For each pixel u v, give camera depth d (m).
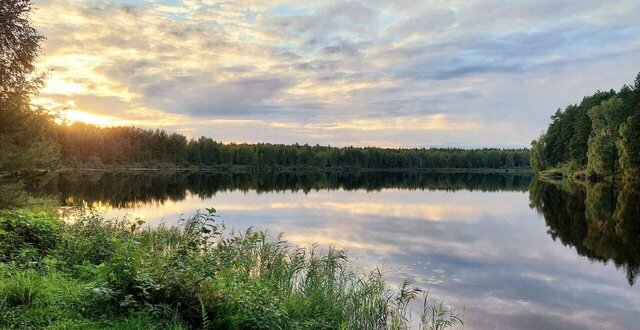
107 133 100.25
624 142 51.81
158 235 11.51
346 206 31.05
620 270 13.38
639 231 20.97
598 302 10.25
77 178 60.19
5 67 9.41
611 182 56.19
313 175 107.31
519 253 15.71
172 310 6.09
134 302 5.95
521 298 10.39
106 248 9.28
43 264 8.08
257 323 6.22
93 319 5.77
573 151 68.69
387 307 8.51
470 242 17.59
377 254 14.71
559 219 25.23
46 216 11.25
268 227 20.11
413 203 34.41
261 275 9.38
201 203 31.12
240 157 129.88
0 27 9.20
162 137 112.88
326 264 10.38
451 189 55.88
